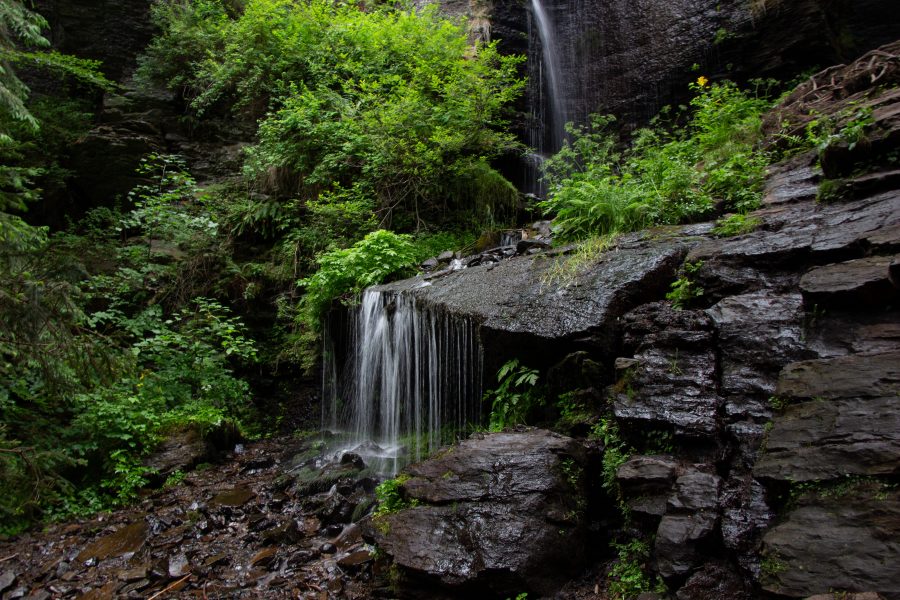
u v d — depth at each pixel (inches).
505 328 176.1
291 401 332.2
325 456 249.1
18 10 274.7
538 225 309.9
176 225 368.5
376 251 296.0
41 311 186.7
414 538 126.5
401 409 243.0
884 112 188.1
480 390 193.6
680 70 463.2
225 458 266.1
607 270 180.2
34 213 418.9
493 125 428.5
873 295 116.0
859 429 94.1
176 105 516.1
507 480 129.6
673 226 206.2
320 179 369.7
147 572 165.9
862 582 78.9
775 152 244.5
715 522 102.9
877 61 257.1
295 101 402.6
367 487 205.2
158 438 253.9
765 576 88.0
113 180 438.9
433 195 366.9
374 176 361.4
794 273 140.6
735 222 182.2
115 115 476.1
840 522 86.7
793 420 103.9
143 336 326.0
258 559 168.2
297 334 341.4
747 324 132.5
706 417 121.0
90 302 326.3
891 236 125.8
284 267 365.7
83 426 237.9
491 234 306.8
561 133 546.9
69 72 488.1
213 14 548.1
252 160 418.6
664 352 139.4
